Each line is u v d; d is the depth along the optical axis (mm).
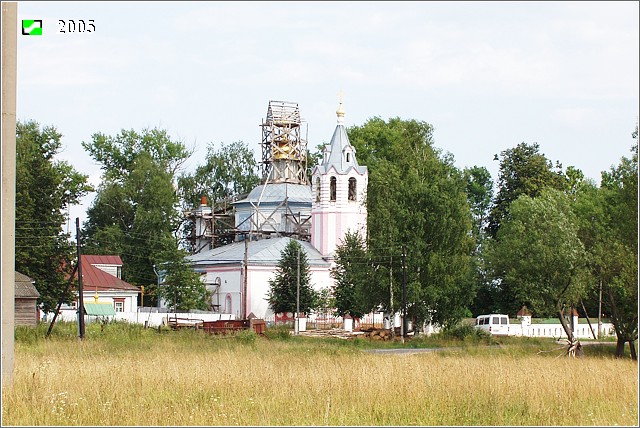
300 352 50750
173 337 60281
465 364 37688
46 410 21750
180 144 127562
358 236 88875
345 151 103875
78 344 49750
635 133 59250
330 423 21734
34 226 76688
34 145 91062
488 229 117750
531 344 71188
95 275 96688
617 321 59625
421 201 76875
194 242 120125
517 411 23875
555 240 61250
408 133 110062
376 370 31656
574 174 117312
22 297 65250
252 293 99562
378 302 78000
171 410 22391
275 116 116312
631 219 59375
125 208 119000
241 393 25516
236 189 134125
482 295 106125
